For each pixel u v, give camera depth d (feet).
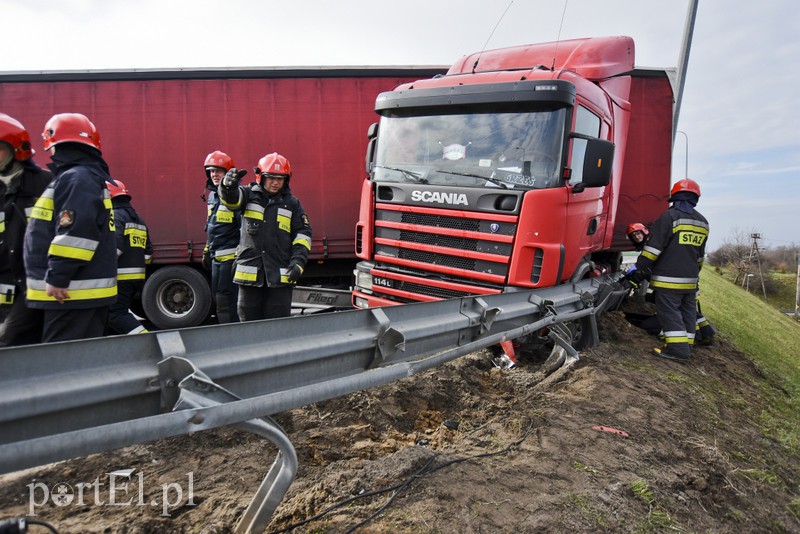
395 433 11.71
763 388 22.49
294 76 24.84
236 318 17.90
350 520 7.87
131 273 15.79
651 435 12.60
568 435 11.70
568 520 8.64
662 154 26.20
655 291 20.90
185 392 5.81
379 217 18.85
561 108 16.35
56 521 7.64
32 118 23.75
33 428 5.25
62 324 10.52
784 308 180.24
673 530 9.30
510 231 16.16
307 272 26.37
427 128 18.12
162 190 24.31
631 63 22.38
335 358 8.25
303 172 25.13
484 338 11.80
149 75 24.00
